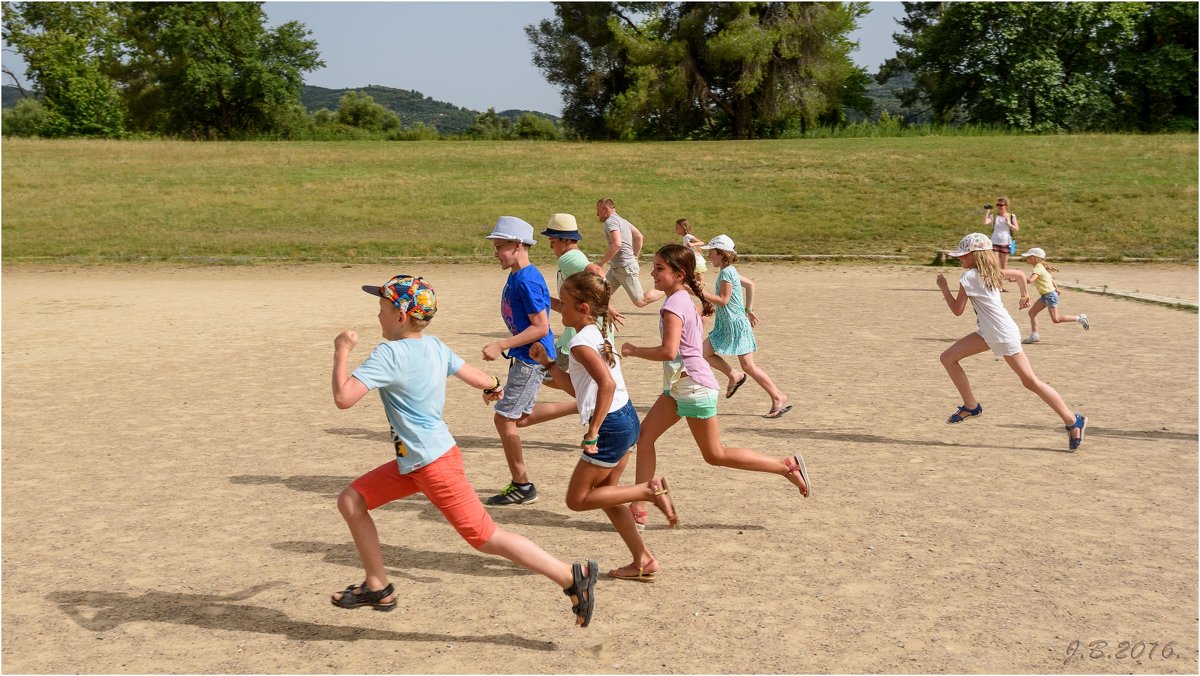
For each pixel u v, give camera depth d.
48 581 4.76
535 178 35.38
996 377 9.86
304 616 4.35
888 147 41.78
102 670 3.84
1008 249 19.05
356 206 30.64
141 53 74.44
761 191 32.41
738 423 8.00
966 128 56.78
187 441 7.49
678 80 58.97
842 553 5.07
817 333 12.94
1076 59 62.34
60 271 22.28
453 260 23.94
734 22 57.19
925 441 7.37
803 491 5.26
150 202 30.75
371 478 4.32
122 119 68.88
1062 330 13.23
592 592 4.07
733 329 8.13
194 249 25.08
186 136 74.81
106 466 6.80
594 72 64.19
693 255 5.14
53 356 11.42
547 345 5.97
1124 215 27.19
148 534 5.43
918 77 74.75
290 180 35.06
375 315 14.98
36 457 7.05
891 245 25.58
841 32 60.22
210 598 4.55
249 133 73.00
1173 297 16.77
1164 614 4.30
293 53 75.38
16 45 69.75
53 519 5.68
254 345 12.20
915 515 5.67
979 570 4.82
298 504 5.95
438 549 5.20
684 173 35.91
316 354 11.54
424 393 4.16
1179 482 6.29
